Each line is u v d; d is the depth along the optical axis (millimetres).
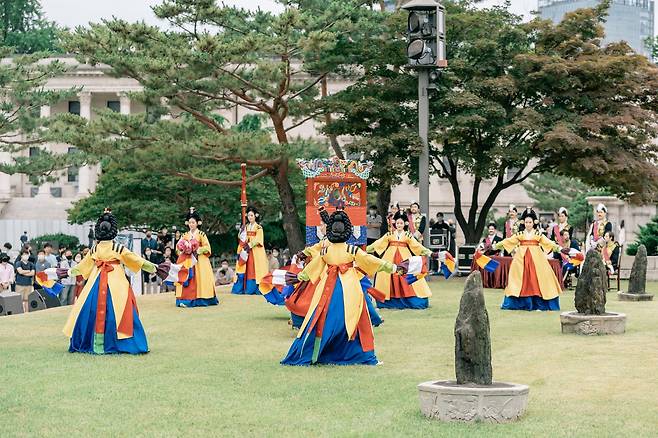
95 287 13836
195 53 28000
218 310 19719
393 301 19578
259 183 38031
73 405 10156
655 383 11062
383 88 30359
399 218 19578
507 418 9227
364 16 30406
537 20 31531
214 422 9406
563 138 27531
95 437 8875
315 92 33000
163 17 29297
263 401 10344
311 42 28031
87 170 62562
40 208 60281
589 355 13086
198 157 29719
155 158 29391
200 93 29984
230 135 29156
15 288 24609
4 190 61875
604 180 30469
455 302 21062
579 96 30062
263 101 31078
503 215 60938
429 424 9156
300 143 30141
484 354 9531
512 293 19312
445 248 29391
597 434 8758
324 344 12500
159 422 9406
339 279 12695
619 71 29656
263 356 13430
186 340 15125
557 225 24203
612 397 10336
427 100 25547
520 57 29375
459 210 32906
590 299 15578
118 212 37344
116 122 29031
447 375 11797
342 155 34031
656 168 29422
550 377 11531
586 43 31141
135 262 13945
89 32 29219
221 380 11539
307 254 13062
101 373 12039
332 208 20188
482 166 30047
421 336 15336
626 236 39438
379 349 13938
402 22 30391
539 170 31125
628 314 18078
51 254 27516
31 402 10289
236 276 23500
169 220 36875
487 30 31094
